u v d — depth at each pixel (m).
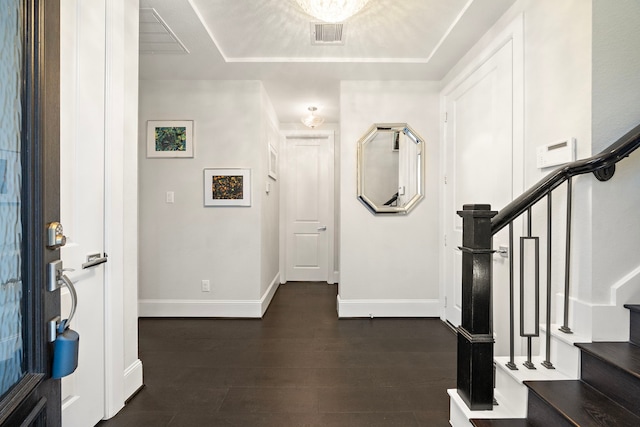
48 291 0.81
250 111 3.26
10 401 0.68
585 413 1.17
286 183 4.90
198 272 3.27
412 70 3.02
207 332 2.84
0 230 0.76
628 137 1.35
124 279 1.78
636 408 1.16
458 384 1.55
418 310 3.27
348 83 3.25
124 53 1.76
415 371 2.13
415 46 2.63
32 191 0.76
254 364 2.23
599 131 1.46
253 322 3.12
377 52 2.74
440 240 3.24
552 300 1.69
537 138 1.82
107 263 1.60
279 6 2.10
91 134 1.48
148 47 2.58
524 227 1.90
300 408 1.72
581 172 1.39
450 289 3.04
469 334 1.45
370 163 3.27
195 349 2.49
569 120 1.59
